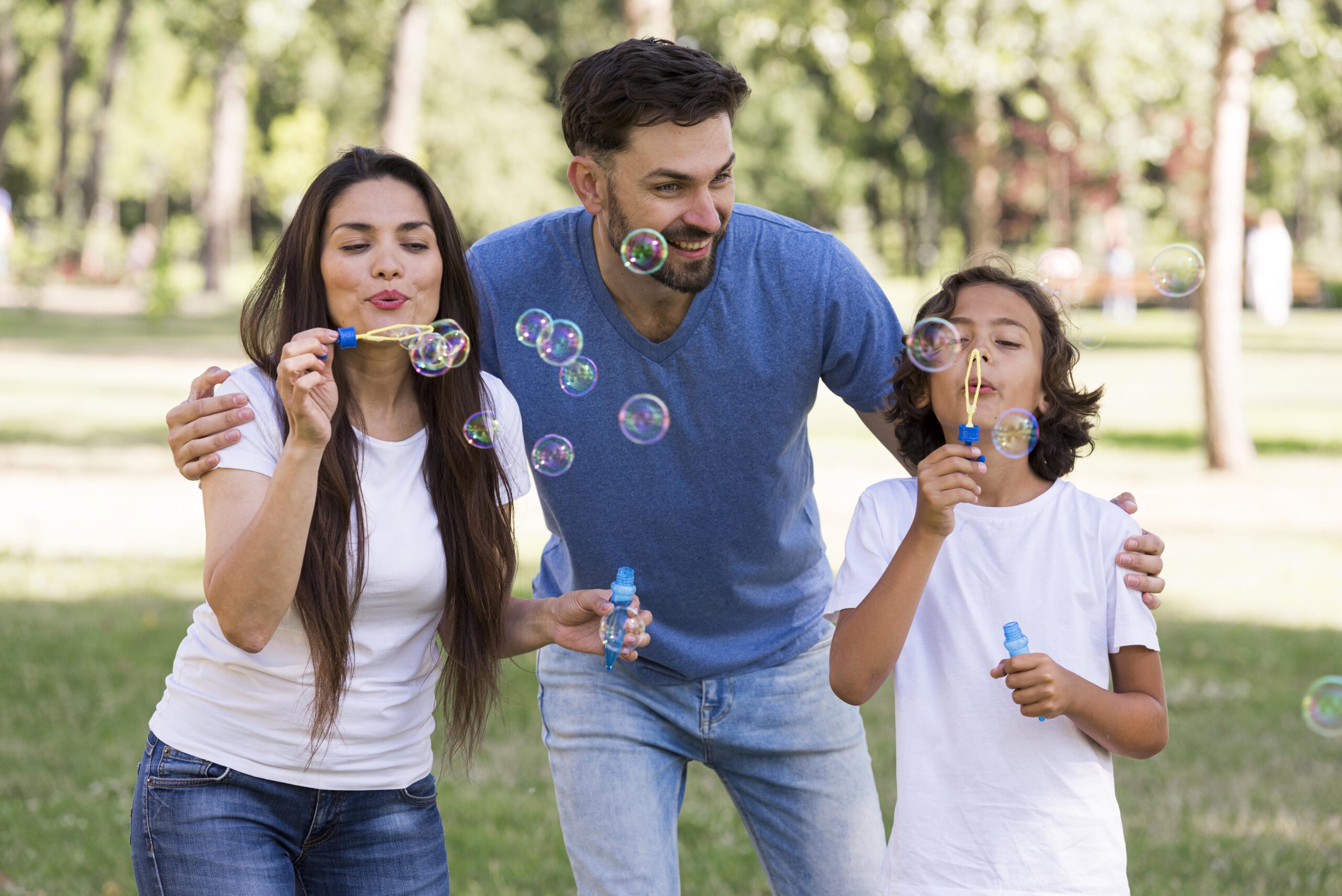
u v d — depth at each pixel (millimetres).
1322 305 40781
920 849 2840
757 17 16531
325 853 2861
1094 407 3041
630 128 2854
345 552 2729
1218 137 13078
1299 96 23344
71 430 15258
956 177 41031
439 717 6469
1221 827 5023
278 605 2592
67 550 9602
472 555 2902
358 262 2799
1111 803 2824
